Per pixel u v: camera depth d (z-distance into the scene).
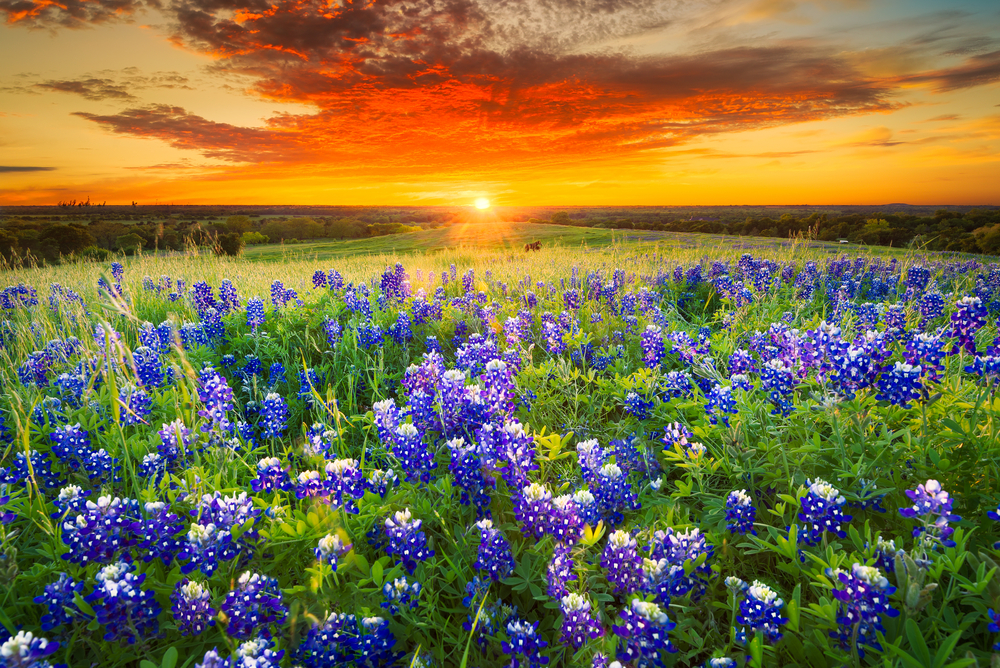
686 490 3.03
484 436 3.04
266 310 7.14
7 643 1.74
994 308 6.61
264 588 2.30
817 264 9.95
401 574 2.57
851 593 1.96
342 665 2.14
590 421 4.25
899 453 2.89
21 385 4.48
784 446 3.35
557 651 2.32
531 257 15.62
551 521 2.56
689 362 4.86
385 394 4.94
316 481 2.85
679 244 20.42
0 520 2.57
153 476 3.11
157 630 2.22
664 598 2.24
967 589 2.20
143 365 4.39
